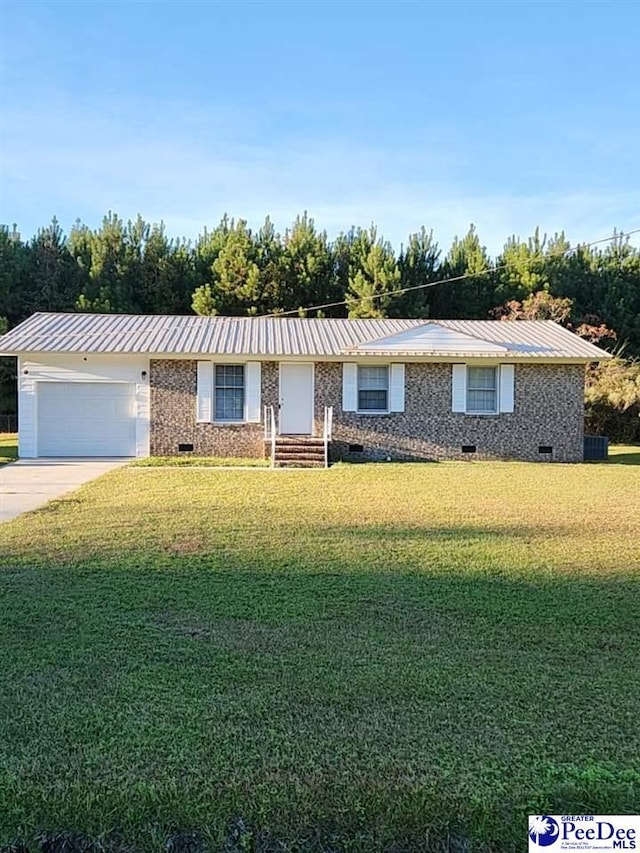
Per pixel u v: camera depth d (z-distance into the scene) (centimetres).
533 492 1220
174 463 1705
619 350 3162
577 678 381
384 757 291
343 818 256
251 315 3178
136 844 250
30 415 1880
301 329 2191
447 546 734
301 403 1950
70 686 363
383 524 866
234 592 549
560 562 662
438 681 375
